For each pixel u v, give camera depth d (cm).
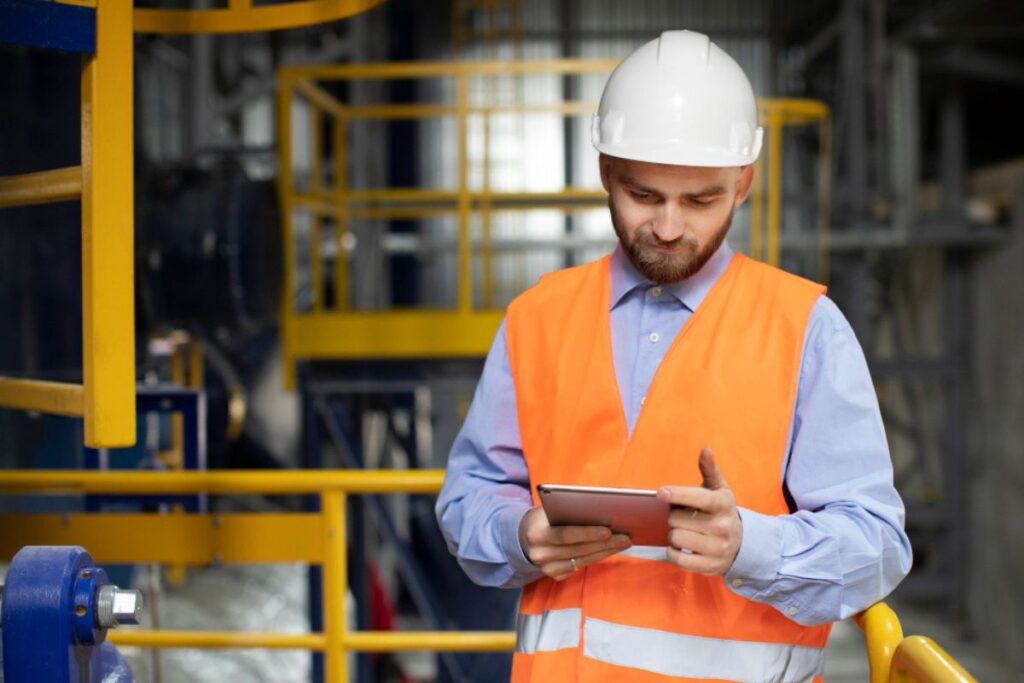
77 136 344
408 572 487
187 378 514
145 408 349
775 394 142
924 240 871
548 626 151
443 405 859
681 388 144
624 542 134
